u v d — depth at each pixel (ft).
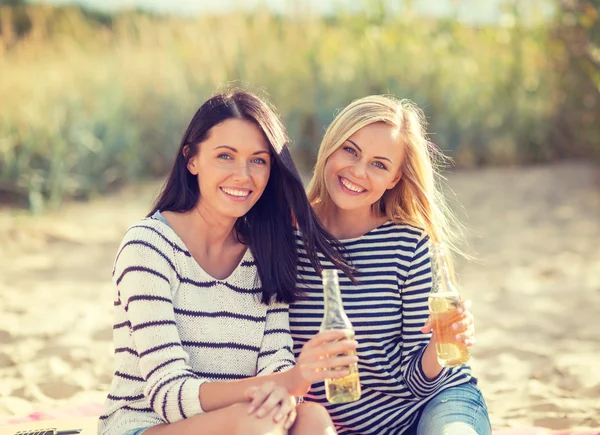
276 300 9.47
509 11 36.76
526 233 26.50
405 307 9.87
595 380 14.47
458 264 23.81
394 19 38.19
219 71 35.29
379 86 35.40
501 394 14.14
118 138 33.83
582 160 35.27
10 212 29.91
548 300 20.10
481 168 35.27
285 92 34.91
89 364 15.80
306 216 9.56
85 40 39.14
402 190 10.22
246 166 9.09
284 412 8.19
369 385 9.74
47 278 22.53
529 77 35.99
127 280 8.84
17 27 45.75
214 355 9.16
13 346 16.81
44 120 31.78
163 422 8.87
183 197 9.37
